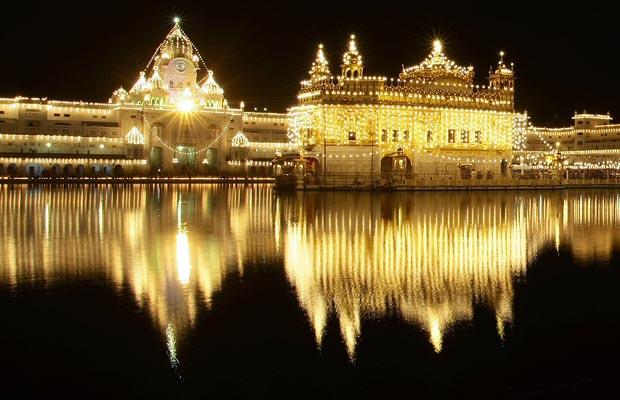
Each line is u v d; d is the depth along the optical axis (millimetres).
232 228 37500
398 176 83875
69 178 93812
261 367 14641
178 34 121188
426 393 13453
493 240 33094
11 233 34562
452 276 23641
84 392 13312
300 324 17531
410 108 90312
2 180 88500
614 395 13359
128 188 81000
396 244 31219
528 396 13258
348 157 87812
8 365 14633
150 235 34219
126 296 20188
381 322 17828
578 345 16172
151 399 13047
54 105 107000
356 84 88312
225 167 114625
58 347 15672
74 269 24375
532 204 58781
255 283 22141
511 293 21141
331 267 25109
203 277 23094
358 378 14117
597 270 25031
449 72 93750
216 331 16875
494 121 95750
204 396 13180
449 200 63500
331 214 46500
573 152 130750
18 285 21578
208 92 119125
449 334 16922
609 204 59156
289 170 87438
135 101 113625
